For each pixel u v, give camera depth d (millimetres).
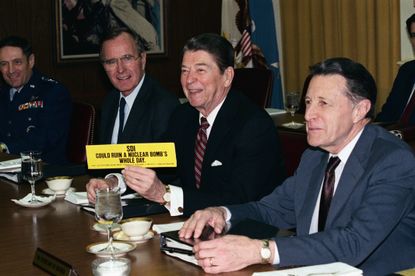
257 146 2887
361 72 2197
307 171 2439
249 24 7125
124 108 3670
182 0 7262
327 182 2328
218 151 2936
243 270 1998
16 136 4777
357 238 2088
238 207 2502
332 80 2189
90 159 2549
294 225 2598
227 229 2309
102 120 3803
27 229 2512
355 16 6645
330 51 6926
